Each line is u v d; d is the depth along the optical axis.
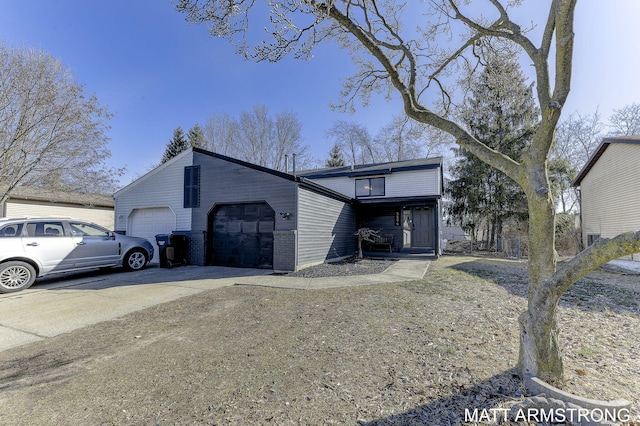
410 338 3.56
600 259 2.05
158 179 11.63
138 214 12.20
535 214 2.54
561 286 2.31
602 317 4.46
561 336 3.69
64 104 10.04
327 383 2.57
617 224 12.03
